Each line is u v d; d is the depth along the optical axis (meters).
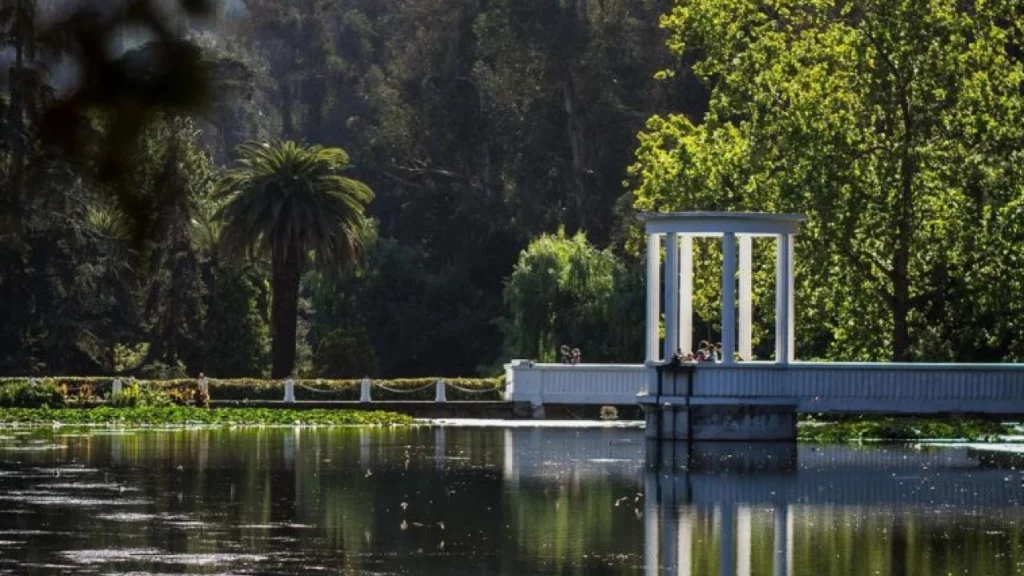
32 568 39.03
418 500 55.84
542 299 159.00
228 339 168.38
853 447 84.06
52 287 157.88
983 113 102.81
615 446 85.38
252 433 98.50
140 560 40.56
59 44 13.20
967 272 103.69
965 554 42.19
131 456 75.75
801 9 112.94
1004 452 80.62
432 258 199.12
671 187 111.88
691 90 177.50
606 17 190.88
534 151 191.75
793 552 42.66
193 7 13.39
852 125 103.50
